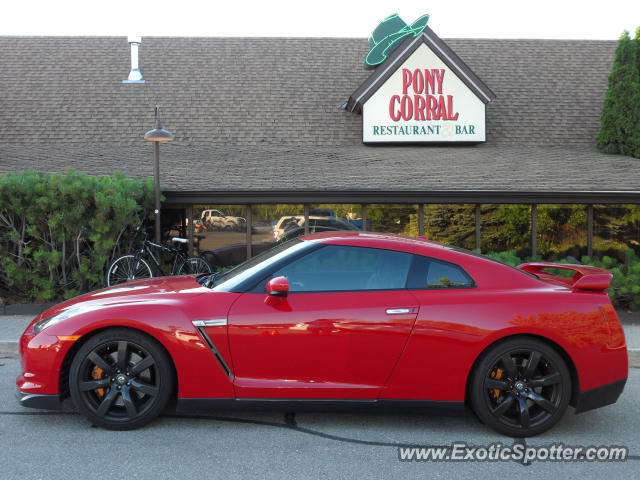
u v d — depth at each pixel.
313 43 17.20
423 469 3.70
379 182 10.09
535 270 5.16
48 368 4.18
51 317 4.34
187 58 16.28
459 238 10.72
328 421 4.55
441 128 13.82
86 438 4.12
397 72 13.77
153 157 12.02
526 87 15.73
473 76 13.66
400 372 4.18
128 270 9.38
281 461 3.78
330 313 4.18
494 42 17.64
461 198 9.74
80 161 11.44
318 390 4.18
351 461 3.80
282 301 4.23
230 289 4.36
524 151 13.29
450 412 4.23
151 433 4.23
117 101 14.52
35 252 8.62
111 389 4.20
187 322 4.16
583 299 4.30
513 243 10.78
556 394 4.23
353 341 4.16
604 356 4.24
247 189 9.62
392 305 4.19
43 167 10.77
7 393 5.20
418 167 11.42
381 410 4.23
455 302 4.21
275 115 14.41
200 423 4.45
